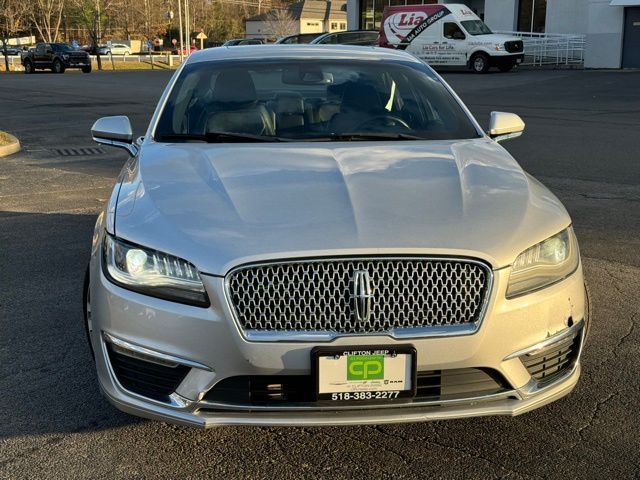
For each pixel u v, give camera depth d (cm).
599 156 1018
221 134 391
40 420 329
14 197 805
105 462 296
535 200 312
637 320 439
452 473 288
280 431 319
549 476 285
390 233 269
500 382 277
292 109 415
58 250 597
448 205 292
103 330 284
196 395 267
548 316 281
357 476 287
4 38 5547
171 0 8481
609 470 289
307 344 258
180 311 264
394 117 415
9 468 292
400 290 263
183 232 275
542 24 3462
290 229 271
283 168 330
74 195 815
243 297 261
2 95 2262
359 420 262
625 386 357
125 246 281
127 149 423
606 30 3012
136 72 4003
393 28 3075
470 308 267
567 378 294
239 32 9525
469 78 2642
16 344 412
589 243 602
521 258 276
